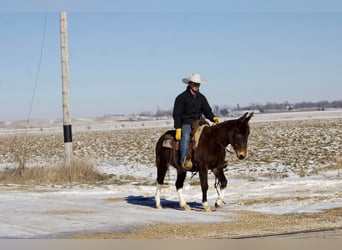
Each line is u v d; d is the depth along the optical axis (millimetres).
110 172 25250
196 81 12938
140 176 23016
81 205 14461
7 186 19438
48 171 21219
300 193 15414
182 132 13102
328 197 14406
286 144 37875
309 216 11688
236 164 26172
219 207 13477
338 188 16141
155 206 14203
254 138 46625
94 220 11867
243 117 12391
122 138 60469
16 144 29484
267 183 17969
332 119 94625
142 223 11398
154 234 10062
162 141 13828
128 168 27422
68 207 14055
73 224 11344
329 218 11266
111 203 14906
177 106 13078
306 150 32219
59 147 48125
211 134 12828
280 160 27188
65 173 21047
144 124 131875
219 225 11000
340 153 29031
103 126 130625
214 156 12852
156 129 88125
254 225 10875
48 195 16797
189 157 13016
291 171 22203
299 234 9516
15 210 13500
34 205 14477
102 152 40219
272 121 100812
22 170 21703
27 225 11266
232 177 20953
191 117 13188
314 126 65875
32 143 55719
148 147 43500
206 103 13352
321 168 22672
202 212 12938
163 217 12219
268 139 44625
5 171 21984
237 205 13945
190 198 15695
